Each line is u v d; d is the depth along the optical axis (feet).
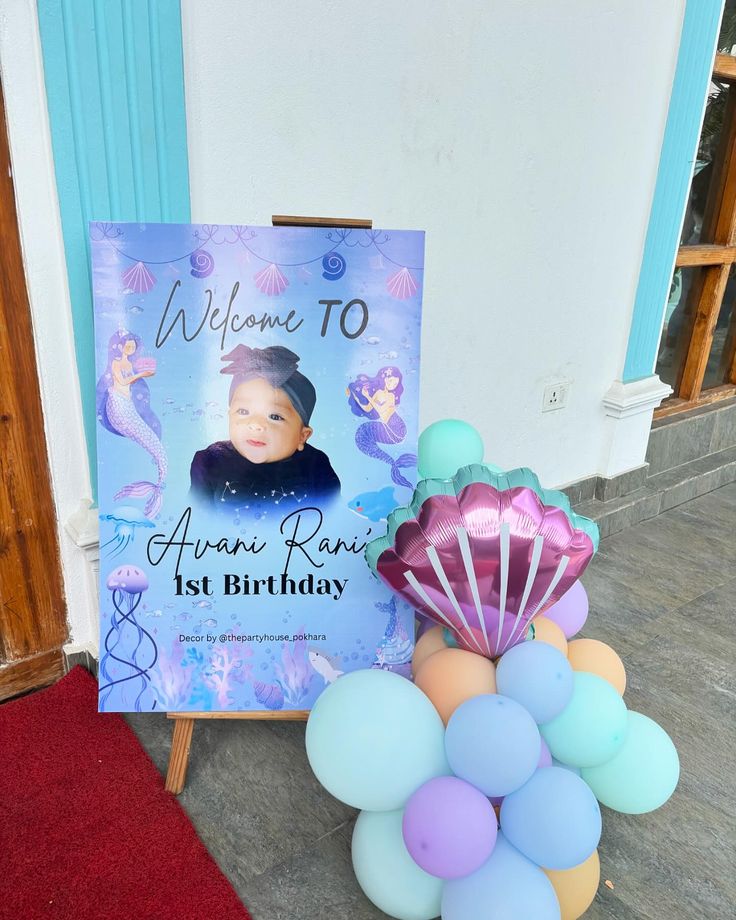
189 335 4.83
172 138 5.35
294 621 5.21
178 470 4.96
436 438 5.65
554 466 9.62
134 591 5.03
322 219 4.99
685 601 8.61
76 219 5.20
